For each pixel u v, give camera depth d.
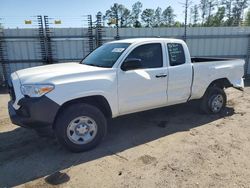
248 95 7.79
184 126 5.01
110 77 3.92
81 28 10.30
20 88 3.53
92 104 4.04
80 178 3.17
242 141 4.22
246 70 11.39
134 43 4.31
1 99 7.84
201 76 5.16
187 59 4.94
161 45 4.60
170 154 3.77
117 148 4.02
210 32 10.89
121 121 5.34
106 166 3.46
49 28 10.13
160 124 5.14
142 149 3.97
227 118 5.49
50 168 3.43
